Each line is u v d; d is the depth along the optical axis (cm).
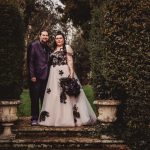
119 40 823
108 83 834
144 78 812
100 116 852
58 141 825
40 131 876
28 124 973
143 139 806
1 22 868
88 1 2512
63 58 958
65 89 923
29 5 2903
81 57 3447
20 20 916
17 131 870
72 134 871
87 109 944
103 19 847
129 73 815
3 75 862
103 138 832
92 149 814
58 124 916
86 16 2605
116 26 827
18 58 897
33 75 940
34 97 945
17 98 947
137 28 821
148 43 818
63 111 921
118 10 832
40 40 971
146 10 824
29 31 2914
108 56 824
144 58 813
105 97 900
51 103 929
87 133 870
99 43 890
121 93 868
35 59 952
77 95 934
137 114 815
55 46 991
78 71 3453
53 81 944
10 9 874
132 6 828
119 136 834
